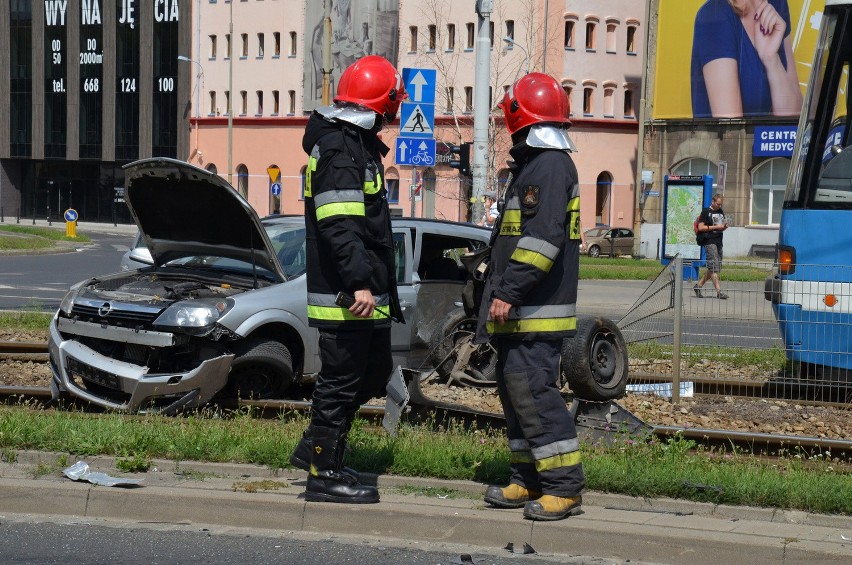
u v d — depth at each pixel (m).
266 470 9.43
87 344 12.93
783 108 64.50
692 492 8.70
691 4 67.12
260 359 12.85
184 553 7.88
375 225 8.53
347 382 8.62
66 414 11.51
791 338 14.95
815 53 15.73
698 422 13.55
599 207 78.06
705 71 66.88
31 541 8.09
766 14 64.62
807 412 14.15
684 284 15.40
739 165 66.25
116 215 101.62
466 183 75.38
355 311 8.39
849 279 14.55
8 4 104.94
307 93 86.44
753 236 65.69
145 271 14.05
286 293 13.19
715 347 15.41
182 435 10.11
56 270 42.06
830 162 15.26
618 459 9.59
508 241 8.46
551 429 8.34
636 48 79.19
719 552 7.67
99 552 7.87
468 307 8.95
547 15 74.50
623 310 28.61
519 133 8.39
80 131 101.50
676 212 46.25
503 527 8.13
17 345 17.91
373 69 8.52
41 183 106.56
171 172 12.30
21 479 9.12
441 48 79.00
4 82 105.75
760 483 8.77
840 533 7.94
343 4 82.00
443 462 9.37
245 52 91.56
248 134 91.81
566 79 75.50
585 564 7.76
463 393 13.70
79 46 100.94
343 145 8.34
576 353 12.46
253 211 12.55
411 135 23.20
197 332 12.27
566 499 8.28
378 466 9.41
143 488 8.87
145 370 12.27
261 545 8.08
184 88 95.38
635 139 79.12
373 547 8.08
